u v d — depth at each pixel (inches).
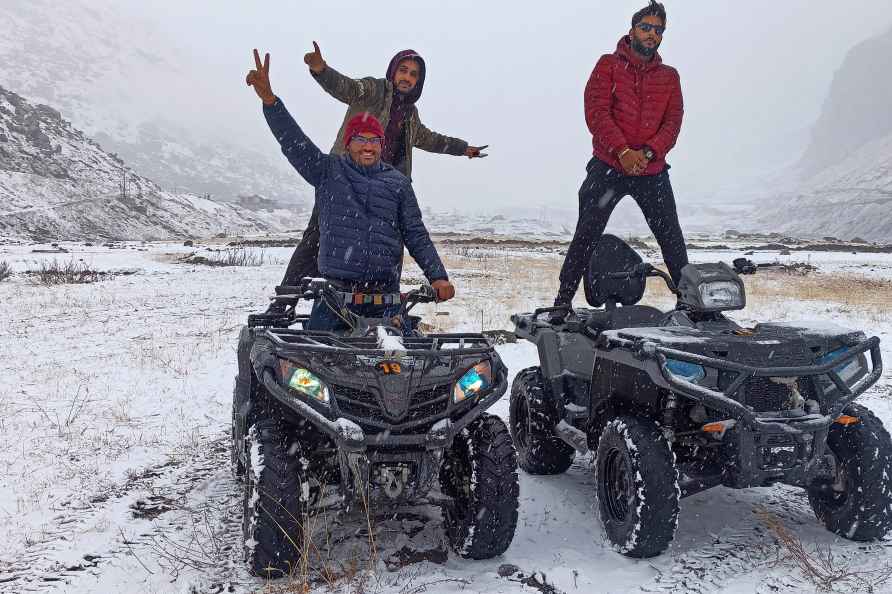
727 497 202.4
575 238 250.2
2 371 380.8
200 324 562.6
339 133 234.8
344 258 183.6
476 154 260.5
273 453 151.9
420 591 144.9
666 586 147.6
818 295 796.6
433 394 158.2
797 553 158.1
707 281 186.4
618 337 175.9
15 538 174.2
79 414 293.7
